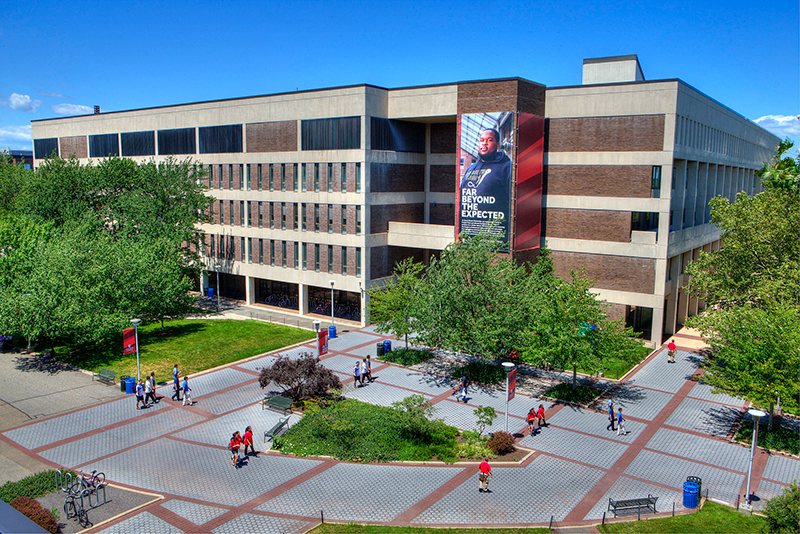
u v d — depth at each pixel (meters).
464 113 45.91
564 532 19.97
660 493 22.72
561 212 47.25
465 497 22.23
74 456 25.47
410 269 45.12
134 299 41.19
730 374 27.95
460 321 34.22
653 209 43.31
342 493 22.47
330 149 50.50
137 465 24.67
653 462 25.41
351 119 48.69
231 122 57.69
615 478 23.91
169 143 63.59
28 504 19.66
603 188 45.25
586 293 34.12
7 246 44.34
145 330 47.44
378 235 50.75
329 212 51.34
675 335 48.75
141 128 65.88
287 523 20.25
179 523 20.20
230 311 56.16
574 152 46.25
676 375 37.78
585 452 26.34
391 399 32.69
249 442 25.77
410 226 50.41
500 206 44.56
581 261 46.72
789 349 25.39
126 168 56.16
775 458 25.88
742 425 29.02
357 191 49.22
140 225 52.28
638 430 28.88
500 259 42.06
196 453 25.92
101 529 19.75
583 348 31.27
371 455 25.58
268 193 55.69
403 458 25.52
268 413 30.62
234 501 21.77
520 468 24.75
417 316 35.38
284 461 25.31
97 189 55.69
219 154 59.22
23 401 32.03
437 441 26.81
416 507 21.45
